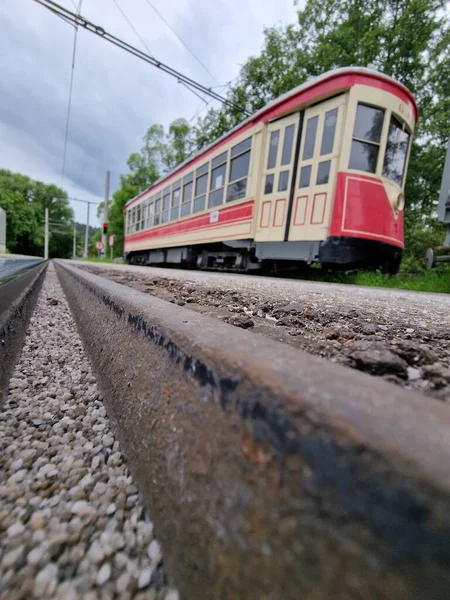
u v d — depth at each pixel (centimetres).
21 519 56
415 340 138
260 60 1947
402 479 25
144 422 69
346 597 27
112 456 75
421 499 24
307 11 1700
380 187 648
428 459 25
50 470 70
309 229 675
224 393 46
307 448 32
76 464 73
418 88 1510
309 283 648
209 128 2409
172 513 50
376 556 26
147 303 108
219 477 43
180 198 1148
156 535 52
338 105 629
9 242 5588
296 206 702
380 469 26
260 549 35
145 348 85
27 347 159
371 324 166
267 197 765
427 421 30
